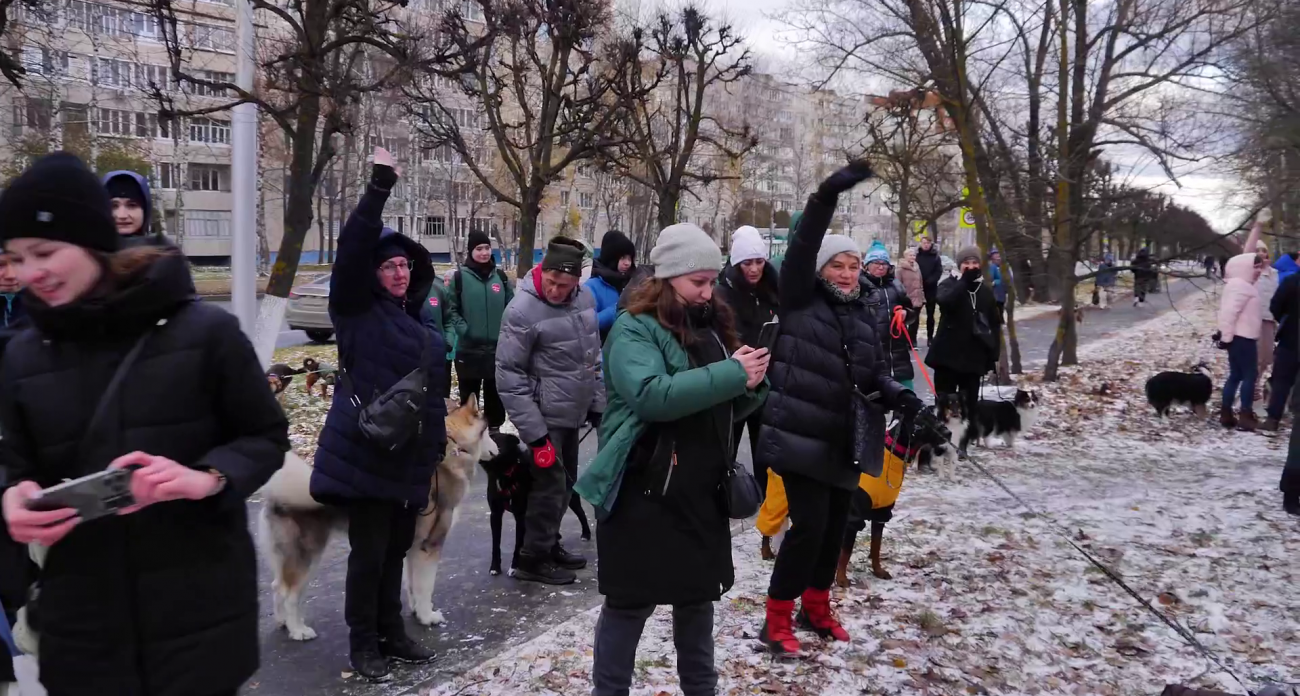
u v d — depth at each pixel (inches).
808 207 158.4
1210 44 531.5
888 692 158.7
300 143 400.2
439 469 193.0
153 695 88.7
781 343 164.6
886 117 753.0
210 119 472.1
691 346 131.0
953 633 184.7
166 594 88.5
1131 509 281.0
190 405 90.0
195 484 85.3
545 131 619.5
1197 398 451.2
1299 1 453.1
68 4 515.5
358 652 168.4
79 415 86.7
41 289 85.3
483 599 211.9
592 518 283.7
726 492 127.2
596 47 753.0
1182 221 545.3
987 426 377.1
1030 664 172.9
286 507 183.2
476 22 591.2
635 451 126.3
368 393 162.2
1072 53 649.6
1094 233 599.5
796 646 170.9
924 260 664.4
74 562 86.7
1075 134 589.9
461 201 2218.3
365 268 159.8
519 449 222.1
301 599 186.4
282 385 441.1
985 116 629.3
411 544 179.6
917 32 545.3
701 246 129.6
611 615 130.6
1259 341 460.8
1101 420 455.5
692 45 764.6
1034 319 1073.5
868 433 163.3
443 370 174.6
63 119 824.9
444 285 319.0
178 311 91.2
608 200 1859.0
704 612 133.5
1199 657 176.4
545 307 218.8
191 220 2181.3
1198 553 236.1
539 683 161.3
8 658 101.1
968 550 237.8
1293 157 486.9
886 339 252.7
